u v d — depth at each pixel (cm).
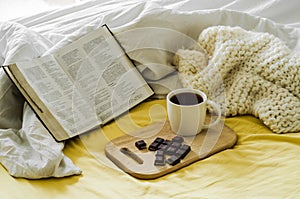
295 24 185
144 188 131
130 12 173
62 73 152
